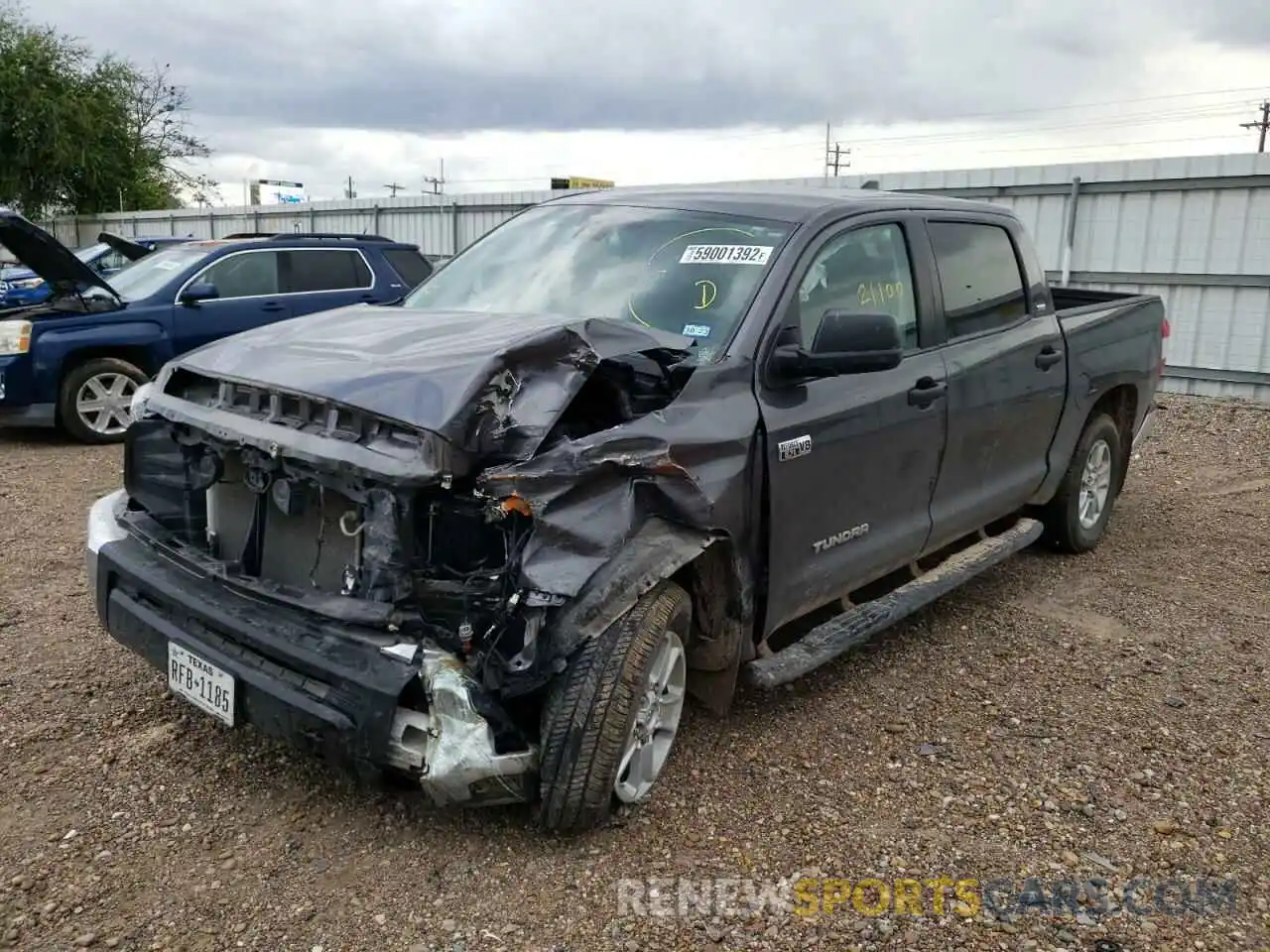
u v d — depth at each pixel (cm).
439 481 269
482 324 335
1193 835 332
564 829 306
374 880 294
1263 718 415
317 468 293
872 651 470
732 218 402
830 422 372
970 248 488
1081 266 1192
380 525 279
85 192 3588
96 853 303
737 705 409
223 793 336
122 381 914
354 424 287
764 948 273
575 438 297
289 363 320
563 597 277
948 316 457
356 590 292
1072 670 455
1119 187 1147
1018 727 401
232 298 974
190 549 335
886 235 432
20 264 849
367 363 305
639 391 324
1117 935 283
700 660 353
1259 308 1072
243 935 271
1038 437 530
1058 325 541
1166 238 1123
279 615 297
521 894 289
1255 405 1068
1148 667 460
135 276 994
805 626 430
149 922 275
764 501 346
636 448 296
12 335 856
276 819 322
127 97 3669
